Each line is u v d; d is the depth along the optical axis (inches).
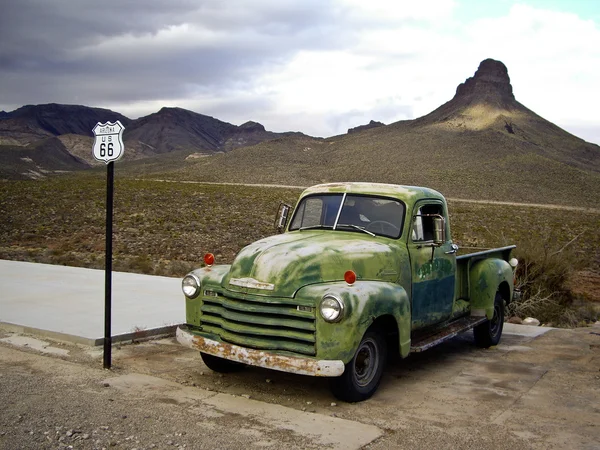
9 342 300.2
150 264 700.7
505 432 207.3
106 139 261.9
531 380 275.1
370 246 257.1
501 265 341.7
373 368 241.1
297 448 185.5
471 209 2684.5
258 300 230.1
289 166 7721.5
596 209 4603.8
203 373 268.7
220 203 2097.7
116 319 343.6
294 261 232.7
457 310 313.3
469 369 294.4
